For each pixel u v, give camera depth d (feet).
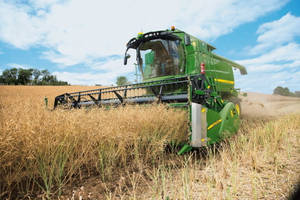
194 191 7.72
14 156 7.21
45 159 8.19
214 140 13.23
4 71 297.53
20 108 9.77
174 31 18.38
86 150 9.91
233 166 10.07
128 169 10.50
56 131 8.63
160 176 9.51
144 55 19.95
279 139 14.64
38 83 319.68
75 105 19.94
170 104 13.84
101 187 8.46
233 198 6.96
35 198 7.31
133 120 11.52
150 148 12.30
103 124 10.60
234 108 17.33
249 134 17.35
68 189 8.23
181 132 12.73
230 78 26.61
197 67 19.04
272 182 8.14
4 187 7.50
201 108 11.95
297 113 31.58
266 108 39.58
